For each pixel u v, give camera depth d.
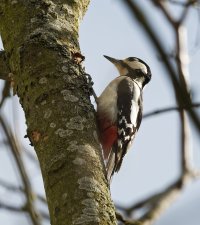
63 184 6.25
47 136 6.85
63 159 6.49
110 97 10.79
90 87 8.39
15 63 7.82
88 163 6.48
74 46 8.09
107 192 6.30
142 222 10.38
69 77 7.54
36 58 7.64
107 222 5.93
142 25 4.62
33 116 7.16
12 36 8.00
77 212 5.94
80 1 9.03
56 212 6.09
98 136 7.17
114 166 10.34
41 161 6.71
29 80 7.47
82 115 7.13
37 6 8.22
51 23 8.11
